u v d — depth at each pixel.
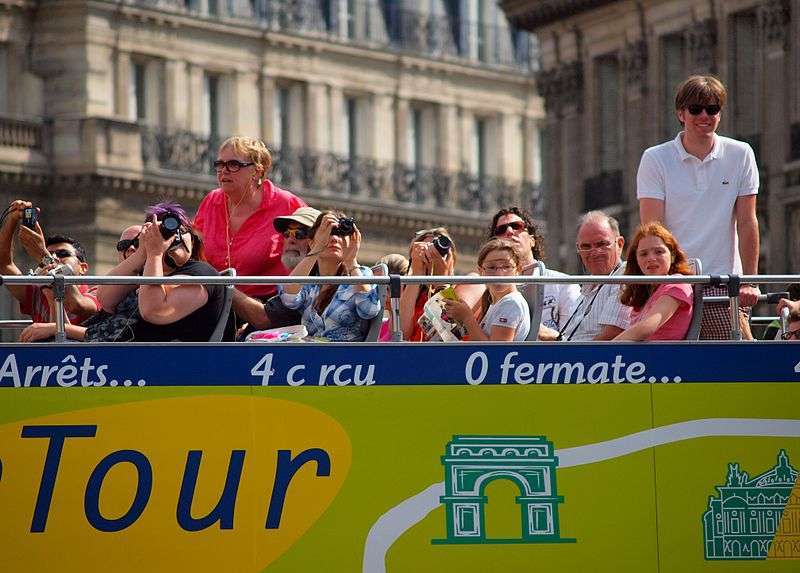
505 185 188.88
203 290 33.44
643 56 143.38
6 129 154.12
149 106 162.12
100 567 31.38
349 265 34.94
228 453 31.72
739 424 33.25
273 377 31.88
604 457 32.81
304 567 31.83
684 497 33.00
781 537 33.31
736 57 134.00
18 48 156.38
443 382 32.34
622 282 33.50
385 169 178.62
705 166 37.75
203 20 164.62
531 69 191.12
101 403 31.45
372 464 32.03
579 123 153.12
